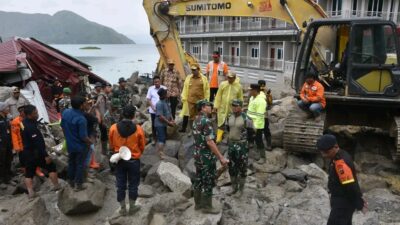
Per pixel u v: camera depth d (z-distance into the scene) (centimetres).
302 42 915
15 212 623
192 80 935
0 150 759
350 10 2652
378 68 840
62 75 1667
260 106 836
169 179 718
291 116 883
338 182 465
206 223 571
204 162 579
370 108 919
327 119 954
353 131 1075
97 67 6875
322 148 462
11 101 1034
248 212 634
